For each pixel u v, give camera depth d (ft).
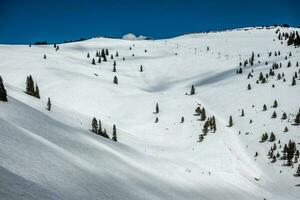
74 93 537.24
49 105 352.08
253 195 274.16
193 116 445.37
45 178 120.47
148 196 174.70
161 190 206.08
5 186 90.84
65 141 215.31
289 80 545.03
